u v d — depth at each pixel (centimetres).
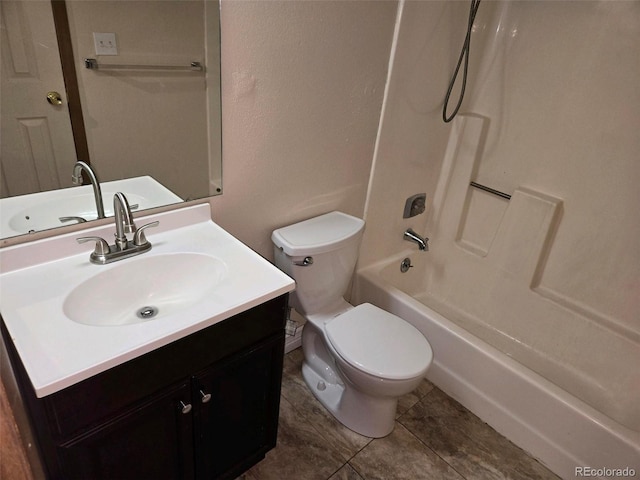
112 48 112
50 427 87
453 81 202
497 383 172
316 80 154
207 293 118
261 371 132
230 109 138
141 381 98
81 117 114
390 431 173
